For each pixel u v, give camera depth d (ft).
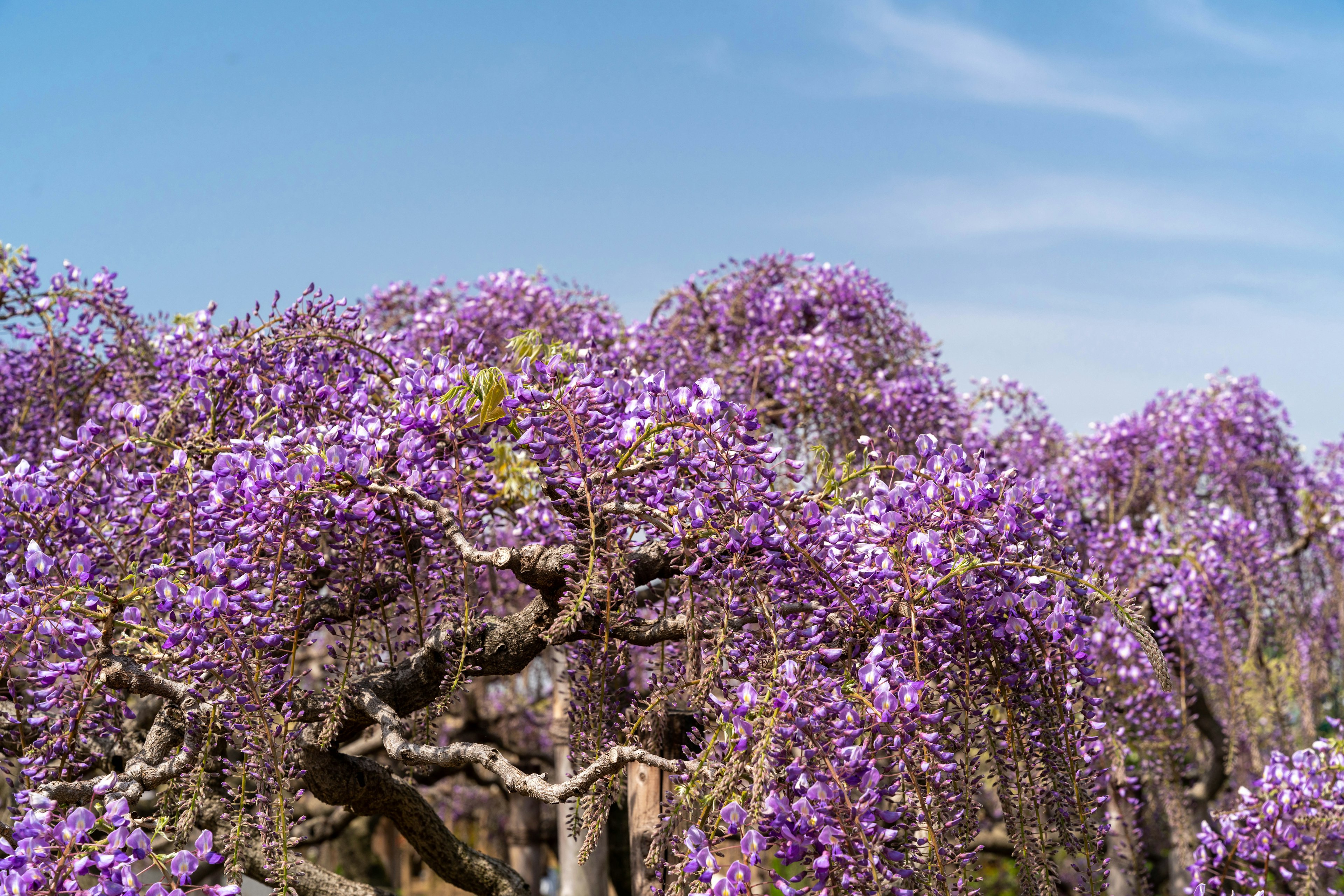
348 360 11.05
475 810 32.63
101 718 9.39
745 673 7.97
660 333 19.10
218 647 7.84
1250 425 22.21
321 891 11.21
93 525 9.56
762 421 17.08
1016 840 8.51
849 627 8.25
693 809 7.41
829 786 7.08
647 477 8.77
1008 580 8.33
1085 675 8.66
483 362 10.70
